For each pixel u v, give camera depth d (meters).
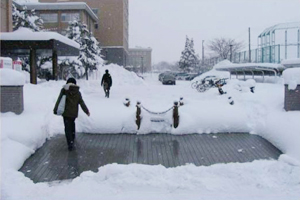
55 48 22.12
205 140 10.01
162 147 9.22
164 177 6.38
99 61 43.41
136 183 6.09
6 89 10.34
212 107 11.40
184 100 12.14
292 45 34.44
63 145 9.44
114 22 62.97
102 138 10.29
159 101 16.64
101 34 63.06
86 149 9.02
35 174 7.04
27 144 8.51
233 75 40.66
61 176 6.91
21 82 10.50
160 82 53.81
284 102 11.87
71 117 8.93
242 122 11.02
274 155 8.41
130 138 10.31
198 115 11.05
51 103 12.38
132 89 29.92
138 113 10.86
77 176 6.88
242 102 13.44
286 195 5.76
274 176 6.44
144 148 9.12
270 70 31.30
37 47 21.62
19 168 7.39
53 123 10.93
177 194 5.80
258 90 18.16
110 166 6.59
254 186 6.12
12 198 5.61
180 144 9.54
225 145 9.42
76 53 28.78
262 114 11.81
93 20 60.59
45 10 51.69
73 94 8.98
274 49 34.84
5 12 26.48
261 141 9.88
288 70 11.62
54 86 19.50
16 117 9.90
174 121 10.85
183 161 7.90
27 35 20.98
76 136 10.50
